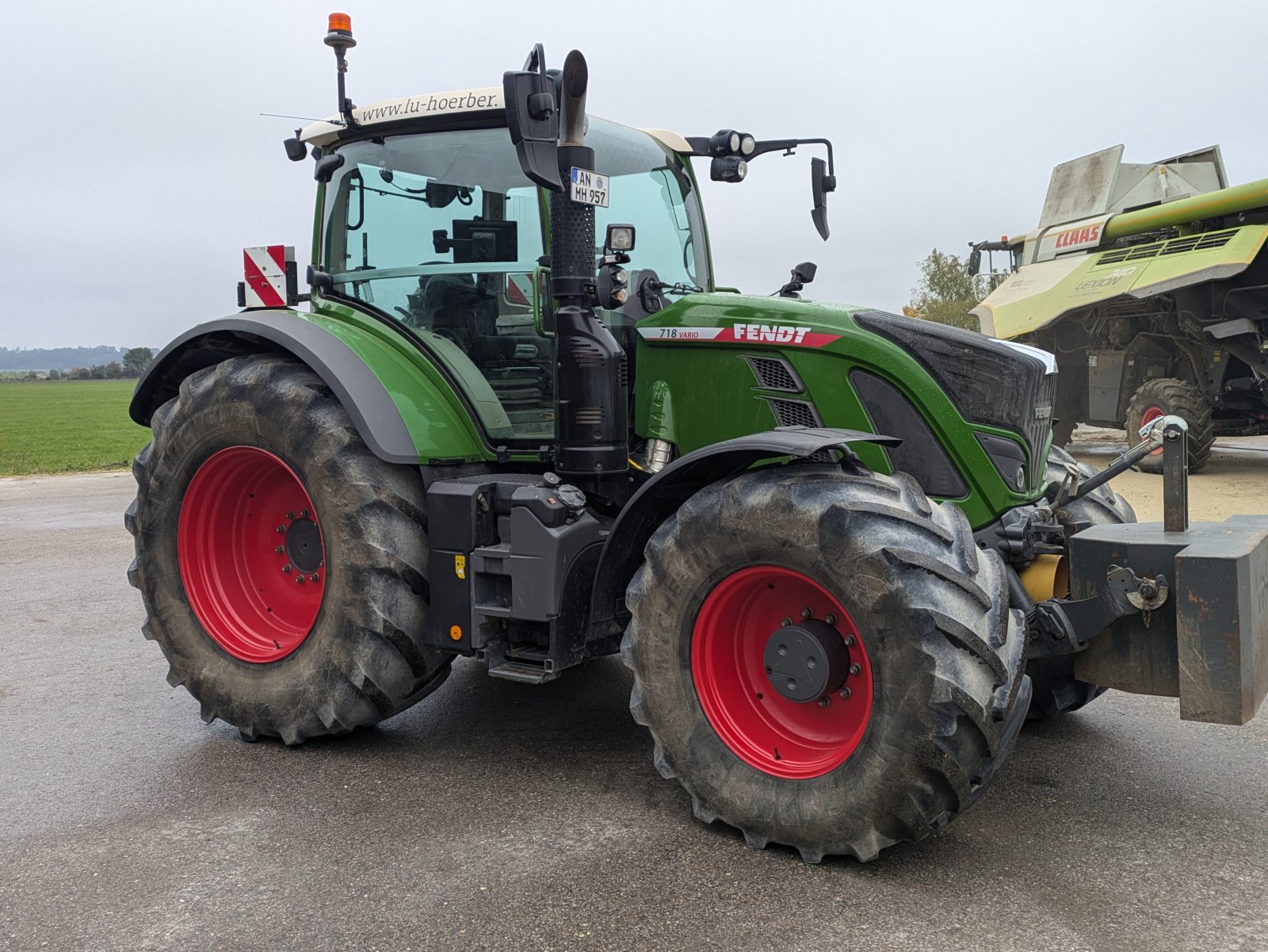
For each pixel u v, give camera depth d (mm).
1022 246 15180
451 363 3943
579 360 3576
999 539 3445
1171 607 2932
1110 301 12250
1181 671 2791
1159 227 12312
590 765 3711
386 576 3666
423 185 4086
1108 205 13281
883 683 2717
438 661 3836
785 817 2904
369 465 3730
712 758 3084
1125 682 3055
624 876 2832
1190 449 11438
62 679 4891
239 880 2850
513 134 3154
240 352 4484
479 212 3971
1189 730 3998
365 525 3662
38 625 5941
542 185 3191
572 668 5020
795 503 2859
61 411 46688
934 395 3445
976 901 2674
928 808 2721
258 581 4285
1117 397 12961
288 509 4250
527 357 3926
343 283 4340
